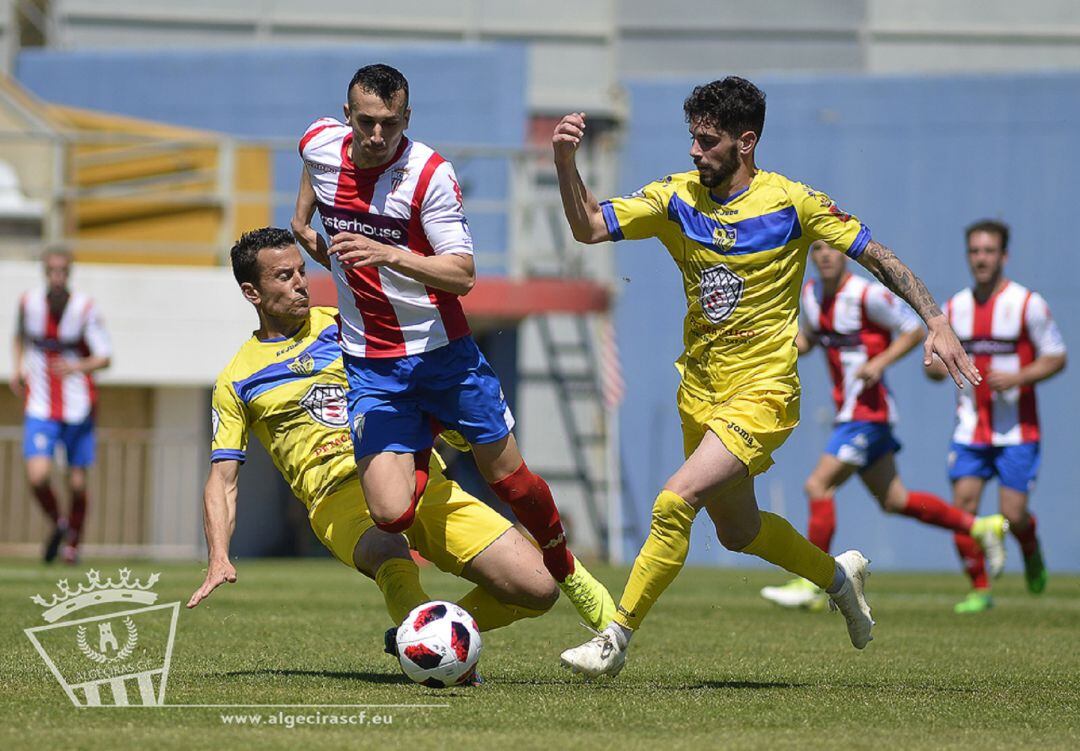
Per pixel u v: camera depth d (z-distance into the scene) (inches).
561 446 2598.4
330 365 752.3
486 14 2903.5
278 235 749.9
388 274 686.5
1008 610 1334.9
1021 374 1348.4
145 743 519.5
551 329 2608.3
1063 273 2527.1
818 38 2928.2
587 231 735.1
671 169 2610.7
